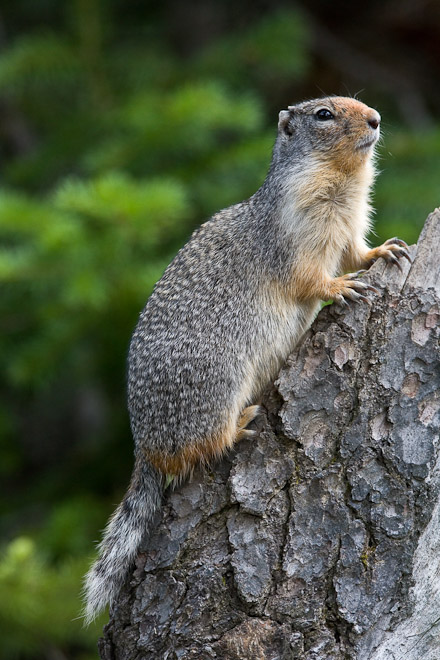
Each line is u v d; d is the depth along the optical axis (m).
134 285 14.57
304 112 10.95
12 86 18.27
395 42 22.55
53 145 18.42
